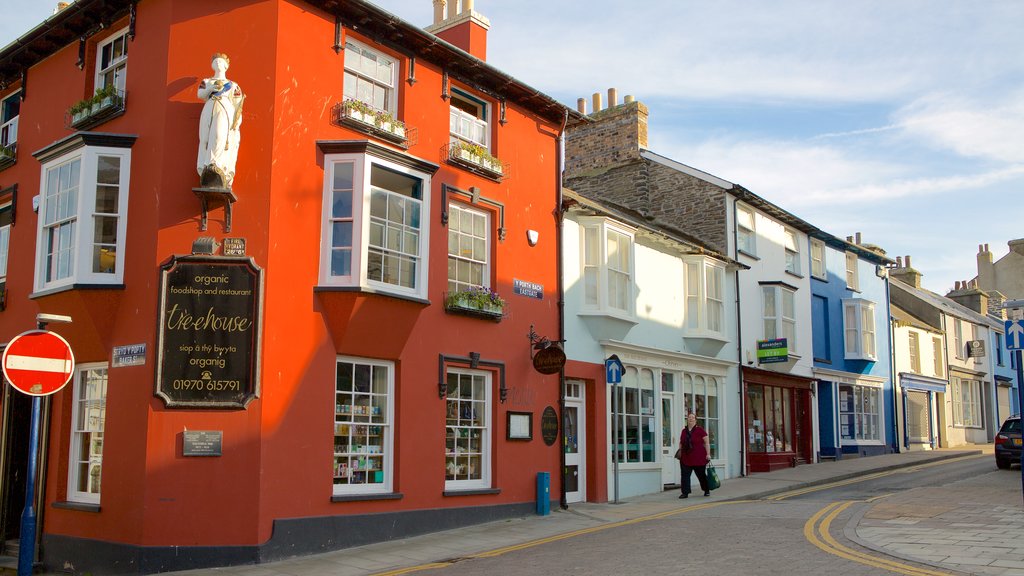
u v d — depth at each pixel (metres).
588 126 26.34
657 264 20.30
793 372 25.52
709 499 17.34
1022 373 15.09
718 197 23.59
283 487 11.61
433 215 14.37
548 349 15.73
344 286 12.28
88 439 12.79
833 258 29.06
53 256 12.79
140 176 12.24
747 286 23.91
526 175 16.59
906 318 33.75
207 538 11.14
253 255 11.84
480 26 17.53
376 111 13.40
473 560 11.04
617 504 16.80
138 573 10.98
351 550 12.10
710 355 21.69
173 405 11.34
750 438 23.31
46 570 12.52
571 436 17.31
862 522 12.51
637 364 19.03
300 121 12.51
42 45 14.51
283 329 11.91
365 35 13.63
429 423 13.78
